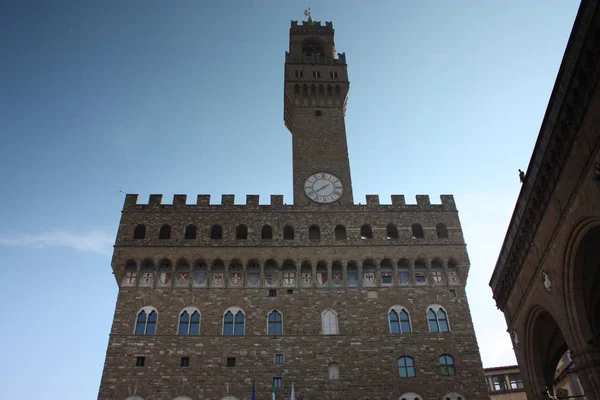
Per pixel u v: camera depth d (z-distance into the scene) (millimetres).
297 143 75000
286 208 66875
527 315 39281
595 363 29406
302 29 92375
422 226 66125
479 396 54594
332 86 81750
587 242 29125
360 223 66000
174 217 65312
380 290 61344
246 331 57656
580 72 24594
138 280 60531
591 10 22625
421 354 56969
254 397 52125
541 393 39156
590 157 25578
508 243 39562
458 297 61344
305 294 60688
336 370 55594
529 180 32719
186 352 55812
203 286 60625
